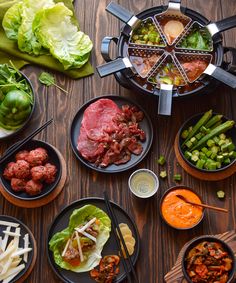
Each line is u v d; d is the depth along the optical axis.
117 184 1.10
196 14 1.13
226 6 1.21
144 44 1.12
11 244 1.05
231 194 1.08
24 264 1.05
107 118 1.12
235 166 1.08
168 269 1.05
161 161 1.10
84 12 1.22
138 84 1.08
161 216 1.05
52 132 1.14
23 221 1.09
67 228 1.05
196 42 1.12
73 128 1.13
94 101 1.14
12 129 1.12
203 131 1.09
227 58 1.17
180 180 1.09
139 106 1.13
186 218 1.04
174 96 1.07
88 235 1.04
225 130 1.09
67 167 1.12
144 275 1.04
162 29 1.14
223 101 1.14
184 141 1.10
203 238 0.99
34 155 1.07
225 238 1.03
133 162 1.10
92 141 1.11
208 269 0.98
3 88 1.12
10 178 1.08
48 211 1.09
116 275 1.04
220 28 1.09
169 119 1.14
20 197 1.06
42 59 1.18
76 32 1.18
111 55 1.20
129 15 1.12
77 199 1.09
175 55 1.11
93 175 1.11
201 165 1.08
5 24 1.19
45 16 1.17
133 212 1.08
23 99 1.09
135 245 1.05
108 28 1.21
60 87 1.17
